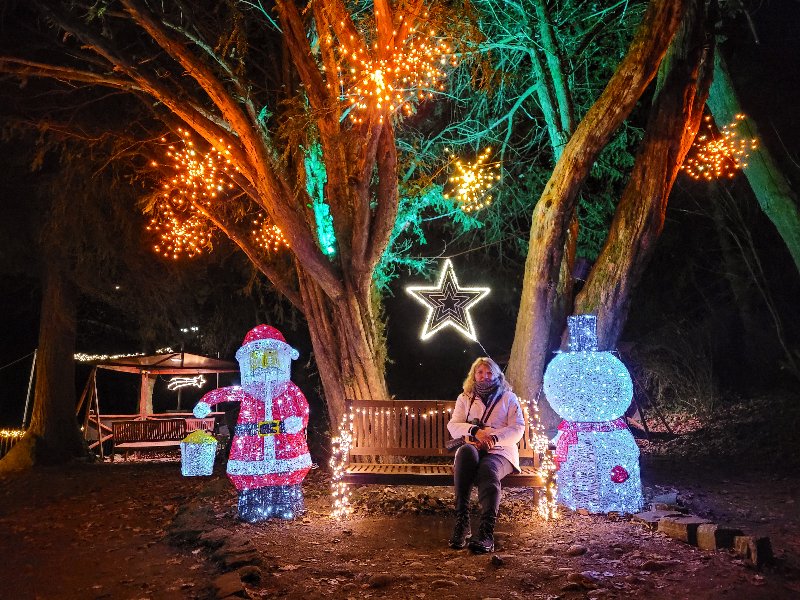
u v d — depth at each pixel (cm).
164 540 709
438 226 1828
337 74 872
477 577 516
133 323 2033
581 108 1298
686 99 946
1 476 1348
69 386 1535
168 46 862
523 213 1549
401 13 809
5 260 1490
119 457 1741
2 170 1383
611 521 661
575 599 472
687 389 1689
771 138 1568
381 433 782
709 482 927
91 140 1128
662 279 1902
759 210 1703
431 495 789
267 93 1173
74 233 1349
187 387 2589
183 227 1124
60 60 1291
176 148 1186
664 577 508
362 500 785
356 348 929
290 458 711
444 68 1281
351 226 909
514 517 693
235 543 613
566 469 717
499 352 2072
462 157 1413
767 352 1672
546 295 926
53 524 837
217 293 1877
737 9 1133
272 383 722
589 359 712
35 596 555
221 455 1509
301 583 513
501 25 1184
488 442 636
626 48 1260
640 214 942
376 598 482
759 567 527
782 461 1061
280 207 877
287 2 861
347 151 905
